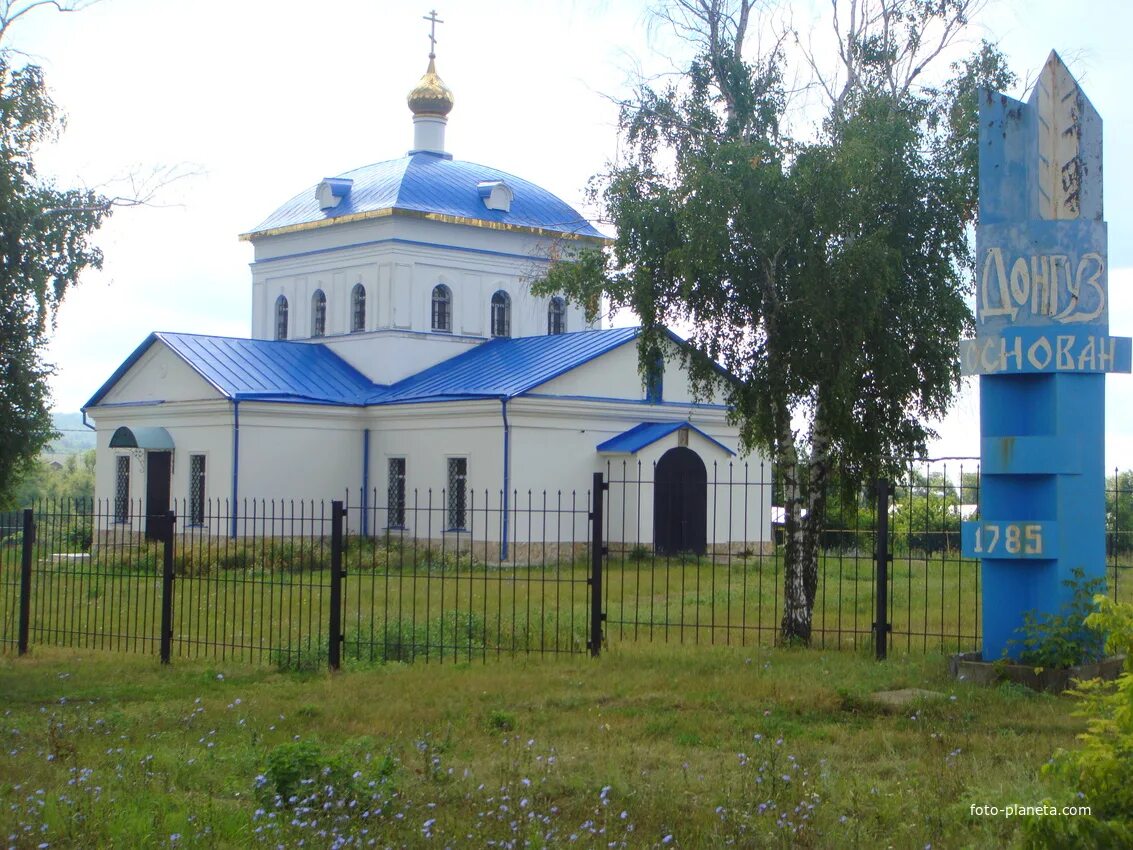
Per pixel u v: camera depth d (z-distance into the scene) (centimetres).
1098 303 1298
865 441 1725
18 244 1825
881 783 915
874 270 1551
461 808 878
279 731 1152
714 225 1564
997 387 1335
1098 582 1278
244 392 3594
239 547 3444
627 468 3475
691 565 3183
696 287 1648
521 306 4234
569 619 1875
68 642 1781
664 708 1219
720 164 1576
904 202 1644
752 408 1686
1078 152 1303
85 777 934
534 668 1430
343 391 3859
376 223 4012
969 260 1698
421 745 1045
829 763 970
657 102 1739
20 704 1323
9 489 2520
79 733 1141
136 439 3697
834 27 1809
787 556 1662
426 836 806
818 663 1423
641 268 1658
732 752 1038
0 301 1839
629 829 813
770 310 1645
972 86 1706
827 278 1579
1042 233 1300
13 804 870
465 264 4116
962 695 1221
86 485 7188
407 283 3988
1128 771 643
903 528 3048
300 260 4269
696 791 915
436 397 3569
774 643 1642
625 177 1695
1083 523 1301
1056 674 1255
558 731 1134
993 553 1312
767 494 3778
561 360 3562
